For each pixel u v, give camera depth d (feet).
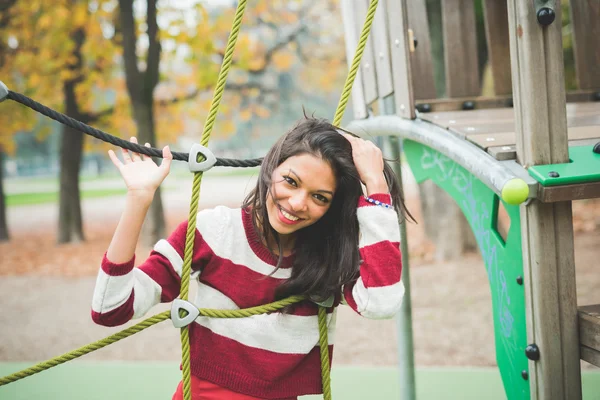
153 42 28.96
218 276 5.63
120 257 5.11
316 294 5.68
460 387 11.27
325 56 36.63
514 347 6.20
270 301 5.68
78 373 12.91
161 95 38.19
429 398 10.81
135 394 11.61
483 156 6.06
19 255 32.12
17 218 55.36
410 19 9.93
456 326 16.42
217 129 42.27
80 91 33.53
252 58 33.83
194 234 5.47
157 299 5.53
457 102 9.27
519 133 5.74
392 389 11.30
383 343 15.64
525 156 5.67
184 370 5.44
